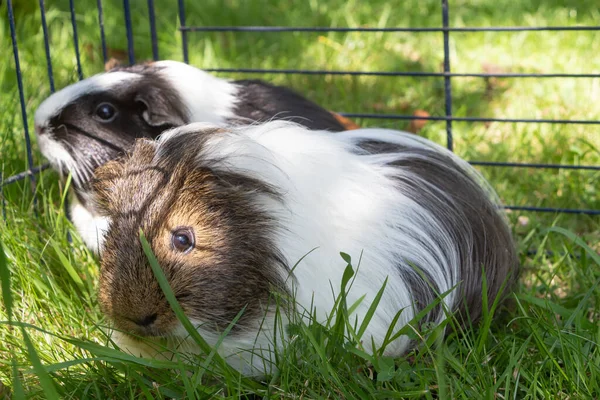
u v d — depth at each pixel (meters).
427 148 0.56
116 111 0.61
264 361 0.48
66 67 0.81
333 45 0.99
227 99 0.64
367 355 0.46
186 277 0.46
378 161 0.53
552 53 0.94
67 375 0.48
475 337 0.52
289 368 0.46
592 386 0.46
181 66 0.63
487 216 0.54
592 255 0.52
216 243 0.47
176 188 0.47
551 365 0.48
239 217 0.47
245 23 1.07
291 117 0.60
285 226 0.48
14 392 0.43
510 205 0.67
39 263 0.54
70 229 0.59
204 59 0.93
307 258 0.48
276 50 1.00
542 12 1.08
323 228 0.48
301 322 0.47
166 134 0.49
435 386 0.47
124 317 0.46
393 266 0.50
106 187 0.49
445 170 0.54
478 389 0.46
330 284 0.48
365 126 0.79
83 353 0.50
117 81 0.61
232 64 0.94
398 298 0.50
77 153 0.61
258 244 0.47
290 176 0.48
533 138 0.76
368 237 0.49
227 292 0.46
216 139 0.48
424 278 0.49
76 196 0.61
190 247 0.47
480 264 0.52
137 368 0.47
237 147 0.48
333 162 0.50
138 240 0.46
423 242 0.50
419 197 0.51
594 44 0.96
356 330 0.49
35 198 0.61
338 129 0.65
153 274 0.46
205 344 0.45
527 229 0.64
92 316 0.53
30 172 0.60
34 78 0.79
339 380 0.45
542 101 0.81
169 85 0.62
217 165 0.47
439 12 1.12
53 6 1.00
